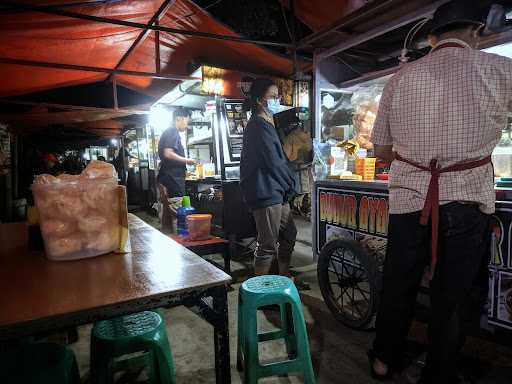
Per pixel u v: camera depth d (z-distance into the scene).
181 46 5.53
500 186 2.36
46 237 1.48
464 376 2.19
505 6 2.87
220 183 4.96
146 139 10.43
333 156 3.71
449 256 1.86
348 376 2.24
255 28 6.17
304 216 7.71
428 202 1.86
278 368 1.96
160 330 1.79
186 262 1.46
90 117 7.75
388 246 2.12
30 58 5.04
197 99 7.48
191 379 2.23
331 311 2.95
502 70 1.68
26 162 13.01
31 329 0.98
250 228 4.89
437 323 1.92
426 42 3.87
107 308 1.06
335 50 3.90
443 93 1.78
